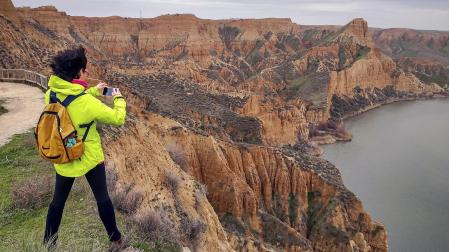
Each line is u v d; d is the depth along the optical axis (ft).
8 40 159.33
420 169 300.40
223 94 313.94
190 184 83.56
